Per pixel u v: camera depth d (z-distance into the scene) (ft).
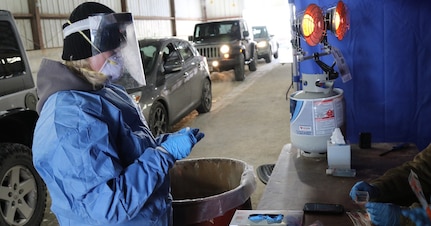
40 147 4.48
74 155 4.32
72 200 4.55
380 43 9.23
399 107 9.45
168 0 48.67
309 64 9.53
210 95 24.34
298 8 9.19
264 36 48.39
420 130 9.46
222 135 19.03
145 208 4.94
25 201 11.01
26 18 25.63
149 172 4.58
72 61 5.03
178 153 4.92
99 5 5.26
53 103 4.61
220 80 36.45
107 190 4.36
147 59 18.26
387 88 9.41
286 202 5.21
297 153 7.00
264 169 7.94
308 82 6.50
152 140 5.40
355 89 9.55
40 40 26.35
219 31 36.14
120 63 5.24
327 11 7.54
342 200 5.16
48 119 4.53
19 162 10.77
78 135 4.38
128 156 4.96
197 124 21.49
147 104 16.52
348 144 6.10
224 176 8.28
